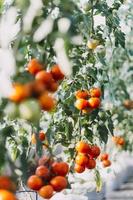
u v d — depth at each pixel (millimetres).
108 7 2875
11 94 1121
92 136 2691
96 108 2488
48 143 2389
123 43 2840
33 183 1475
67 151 2697
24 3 1381
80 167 2305
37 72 1349
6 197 1124
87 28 1857
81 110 2430
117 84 4516
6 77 1205
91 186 3969
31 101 1098
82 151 2301
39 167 1539
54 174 1539
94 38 2691
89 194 4430
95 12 2639
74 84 2611
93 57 2734
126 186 6188
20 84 1196
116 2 2902
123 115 4762
